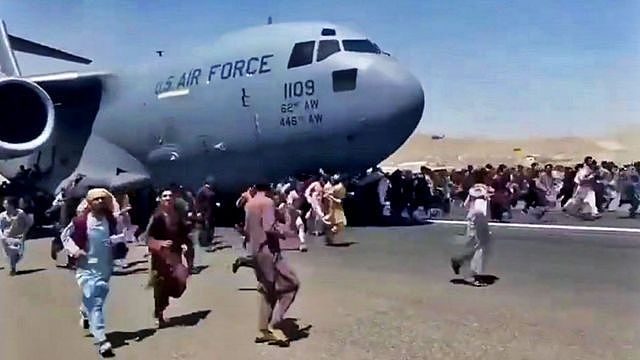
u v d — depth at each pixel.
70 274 12.09
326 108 16.95
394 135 17.06
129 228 16.44
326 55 17.16
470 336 7.08
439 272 11.08
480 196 10.03
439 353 6.50
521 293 9.27
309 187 15.48
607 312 8.09
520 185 23.31
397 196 22.28
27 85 16.89
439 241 15.23
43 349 7.03
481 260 9.95
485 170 21.00
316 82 17.06
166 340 7.30
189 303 9.12
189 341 7.23
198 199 15.05
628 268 11.29
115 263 12.29
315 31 17.66
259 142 18.00
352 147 17.23
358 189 19.89
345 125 16.86
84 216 7.06
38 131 17.64
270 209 7.08
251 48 18.34
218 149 18.64
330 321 7.84
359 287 9.82
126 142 20.55
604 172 24.08
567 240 15.31
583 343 6.75
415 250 13.77
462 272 11.08
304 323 7.77
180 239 8.05
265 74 17.80
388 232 17.28
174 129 19.34
